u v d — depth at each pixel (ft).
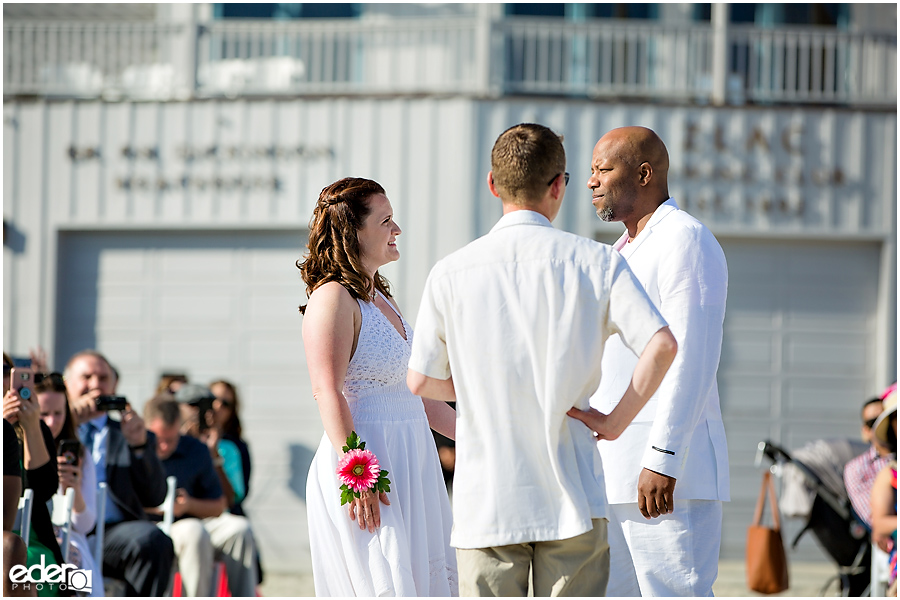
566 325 11.48
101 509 22.11
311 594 38.52
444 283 11.98
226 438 32.65
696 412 13.88
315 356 14.34
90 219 53.72
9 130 53.98
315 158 53.01
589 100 51.90
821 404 52.13
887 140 52.06
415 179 52.31
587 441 11.78
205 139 53.52
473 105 52.11
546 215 12.24
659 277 14.69
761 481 51.47
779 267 52.54
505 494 11.46
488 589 11.57
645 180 15.52
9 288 53.36
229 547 27.14
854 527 29.37
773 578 25.38
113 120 53.88
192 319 53.93
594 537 11.48
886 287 51.80
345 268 14.82
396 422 14.94
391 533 14.10
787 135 52.06
